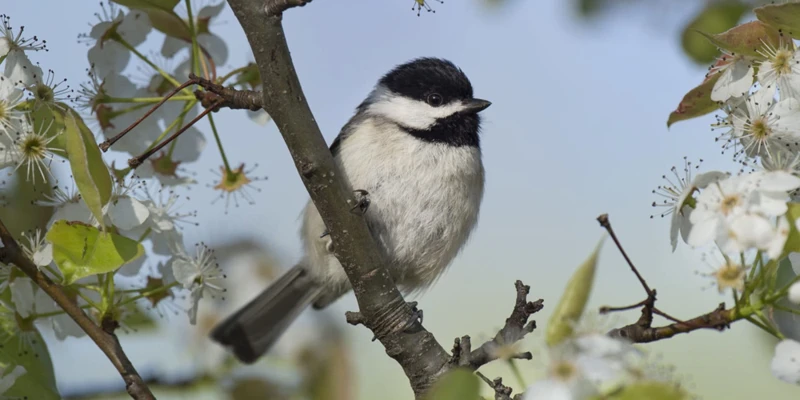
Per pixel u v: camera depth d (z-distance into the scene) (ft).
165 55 24.43
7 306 19.98
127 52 23.86
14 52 19.19
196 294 21.13
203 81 19.07
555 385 13.94
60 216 19.65
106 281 19.54
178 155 24.61
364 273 21.02
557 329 16.87
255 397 25.52
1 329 19.97
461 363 17.67
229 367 26.05
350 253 20.89
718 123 18.74
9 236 18.21
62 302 18.61
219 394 25.52
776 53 18.34
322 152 19.90
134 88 23.95
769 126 18.07
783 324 17.25
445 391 13.30
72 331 21.66
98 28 23.39
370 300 21.18
